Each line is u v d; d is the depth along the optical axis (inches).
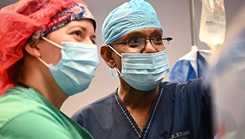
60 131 30.4
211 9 48.3
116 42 50.0
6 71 35.1
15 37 33.1
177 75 58.0
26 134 28.0
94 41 39.9
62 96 37.6
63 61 35.0
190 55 56.5
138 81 48.8
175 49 86.9
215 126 14.8
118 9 50.6
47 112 31.7
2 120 28.3
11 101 30.6
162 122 49.9
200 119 47.9
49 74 35.0
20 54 33.9
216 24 48.2
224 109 13.9
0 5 93.4
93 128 51.2
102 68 93.8
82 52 36.3
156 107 51.2
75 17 35.4
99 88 93.6
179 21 87.9
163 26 88.7
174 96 51.8
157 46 49.6
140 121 50.7
